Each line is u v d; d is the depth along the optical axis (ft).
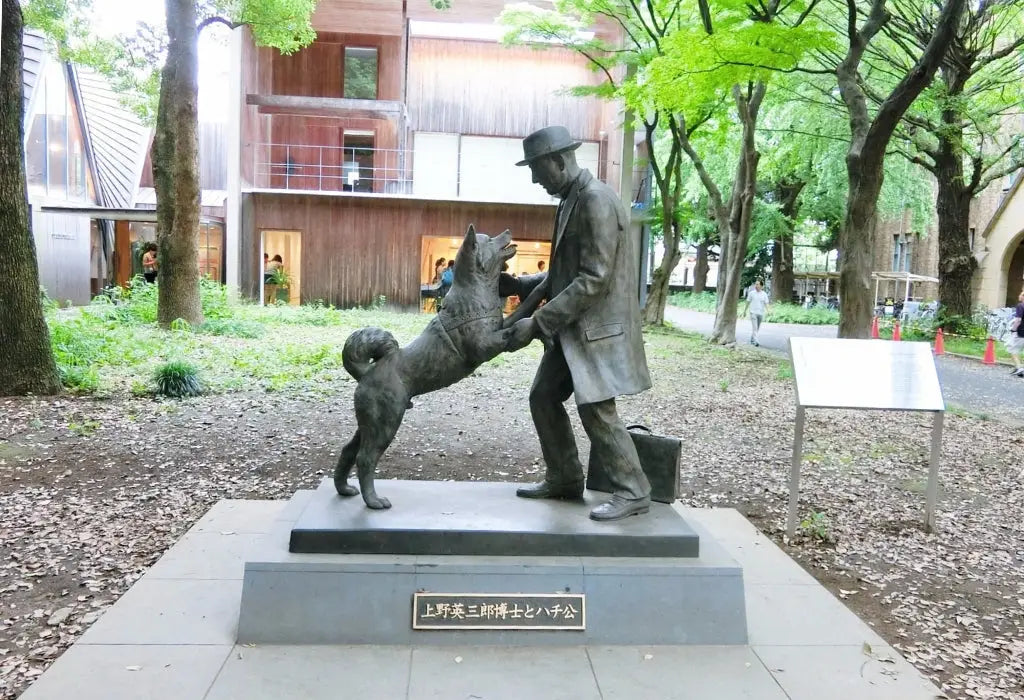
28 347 31.35
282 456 24.44
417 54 90.02
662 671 11.75
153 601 13.58
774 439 30.01
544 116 91.86
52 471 22.11
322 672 11.35
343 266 82.02
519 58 90.99
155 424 27.76
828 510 21.29
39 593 14.55
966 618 14.84
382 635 12.17
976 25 58.13
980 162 76.38
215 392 33.45
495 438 27.84
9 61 29.91
